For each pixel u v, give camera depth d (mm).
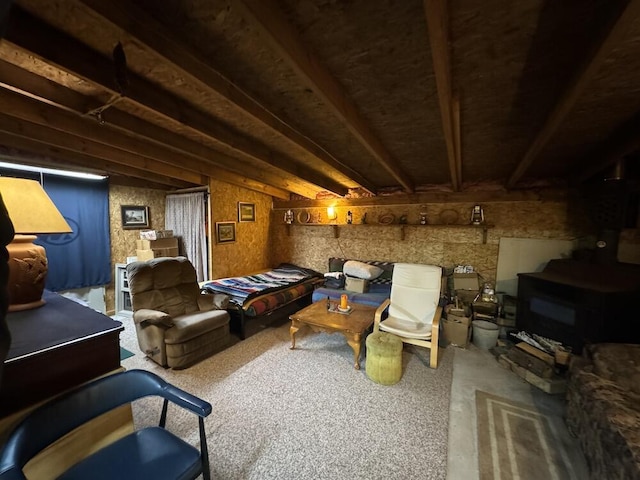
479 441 1833
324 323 2906
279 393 2314
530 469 1627
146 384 1319
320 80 1574
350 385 2441
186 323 2777
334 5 1210
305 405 2166
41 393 1111
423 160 3314
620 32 1019
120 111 2260
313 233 5391
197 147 3080
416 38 1406
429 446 1787
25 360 1056
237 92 1839
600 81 1581
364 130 2268
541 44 1364
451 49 1423
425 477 1573
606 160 2436
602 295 2266
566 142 2502
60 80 1811
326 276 4465
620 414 1427
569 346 2553
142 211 4465
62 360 1171
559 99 1586
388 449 1759
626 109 1869
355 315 3135
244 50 1513
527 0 1127
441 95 1524
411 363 2865
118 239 4195
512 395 2324
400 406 2170
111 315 4055
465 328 3191
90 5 1096
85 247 3805
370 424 1973
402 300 3393
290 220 5457
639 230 2816
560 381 2344
